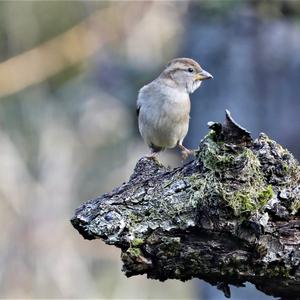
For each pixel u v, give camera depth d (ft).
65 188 57.06
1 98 57.72
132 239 18.39
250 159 18.35
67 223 55.42
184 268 18.58
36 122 58.54
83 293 52.37
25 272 52.75
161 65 54.29
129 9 55.72
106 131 58.70
